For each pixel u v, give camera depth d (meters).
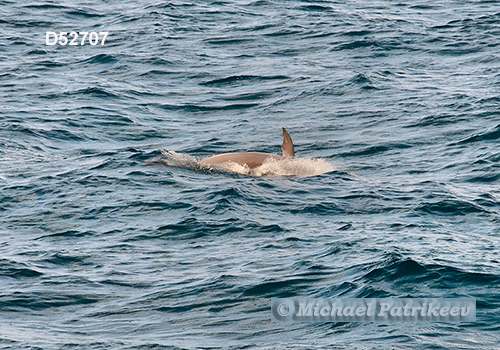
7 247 48.56
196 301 39.19
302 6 162.88
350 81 106.31
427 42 130.12
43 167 68.44
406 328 34.12
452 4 167.12
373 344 32.62
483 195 59.41
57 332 35.94
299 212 54.94
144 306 39.00
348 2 169.38
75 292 41.06
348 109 94.50
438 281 39.41
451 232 49.56
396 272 40.69
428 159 73.38
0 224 53.38
